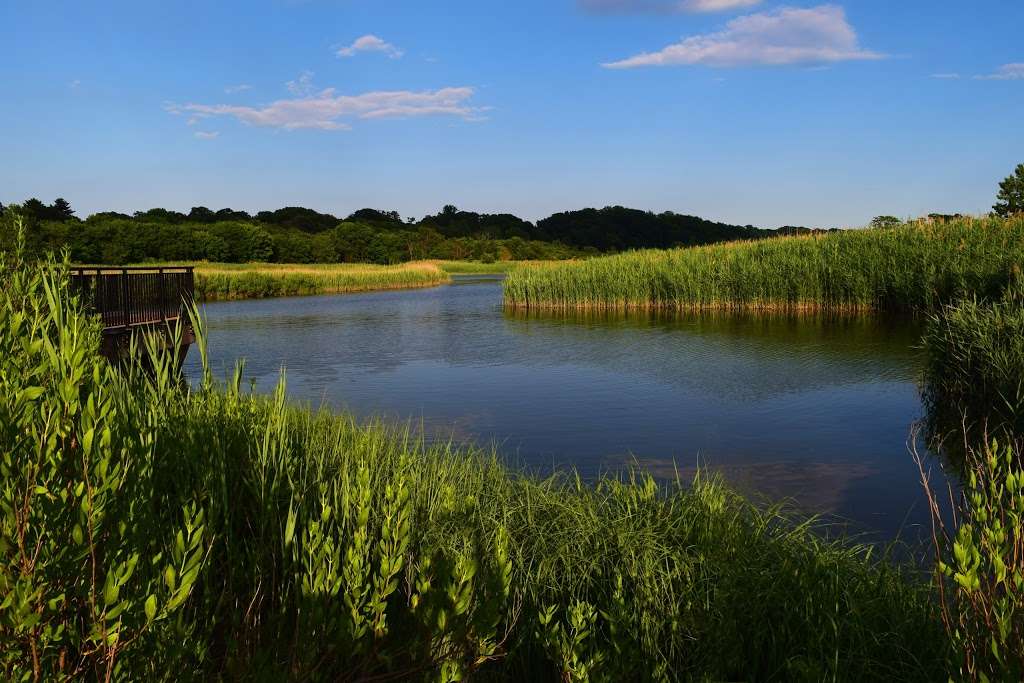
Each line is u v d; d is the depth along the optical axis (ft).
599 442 28.43
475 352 56.03
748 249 95.30
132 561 5.89
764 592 11.56
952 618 10.25
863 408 33.22
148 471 7.92
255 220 517.96
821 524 18.60
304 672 7.86
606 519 14.84
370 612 8.93
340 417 26.17
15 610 5.52
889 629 10.70
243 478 13.61
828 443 27.55
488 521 14.67
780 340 57.11
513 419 32.81
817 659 10.15
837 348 51.62
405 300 130.52
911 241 74.95
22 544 5.82
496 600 8.42
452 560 11.27
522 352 55.47
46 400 6.88
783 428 30.07
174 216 472.03
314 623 7.99
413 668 8.21
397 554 8.30
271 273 162.20
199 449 12.53
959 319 32.96
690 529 13.93
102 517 6.29
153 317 42.93
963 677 7.37
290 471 14.15
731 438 28.71
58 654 6.40
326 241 394.52
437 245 442.09
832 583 11.82
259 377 45.60
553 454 26.68
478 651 8.58
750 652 11.09
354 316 93.71
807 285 79.92
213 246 343.46
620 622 11.08
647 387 39.86
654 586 12.08
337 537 12.22
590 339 62.18
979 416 29.07
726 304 87.81
